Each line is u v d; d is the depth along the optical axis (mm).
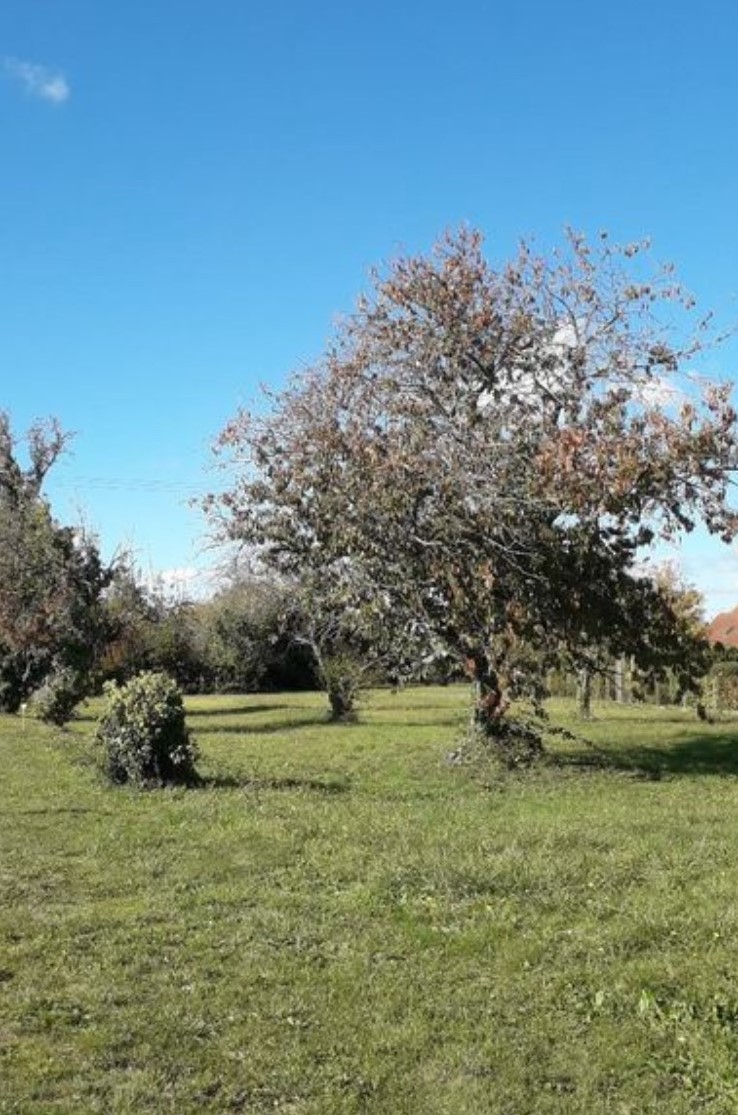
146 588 44500
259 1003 6516
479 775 16953
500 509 17062
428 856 10125
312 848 10695
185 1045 5926
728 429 17016
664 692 35531
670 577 32312
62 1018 6293
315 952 7473
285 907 8562
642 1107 5180
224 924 8141
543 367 19062
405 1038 5977
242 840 11133
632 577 18906
